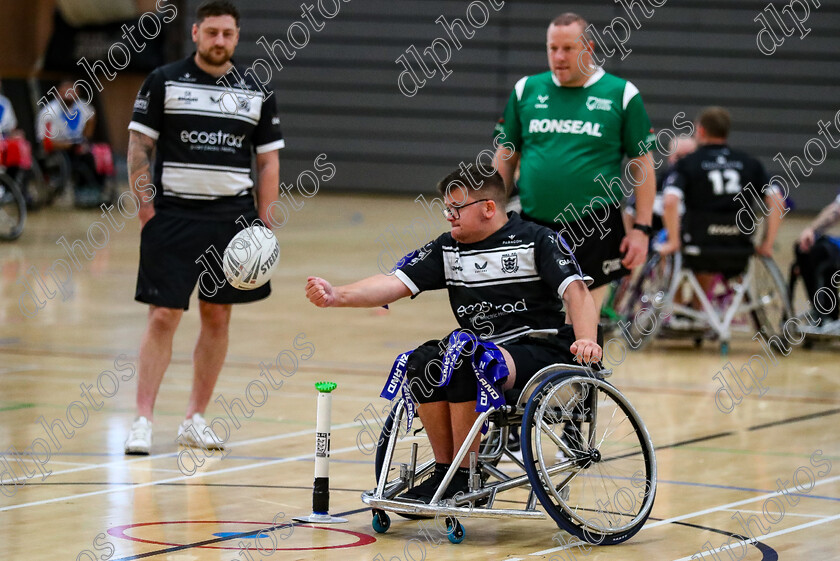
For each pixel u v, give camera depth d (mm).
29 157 35906
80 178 43062
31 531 8703
